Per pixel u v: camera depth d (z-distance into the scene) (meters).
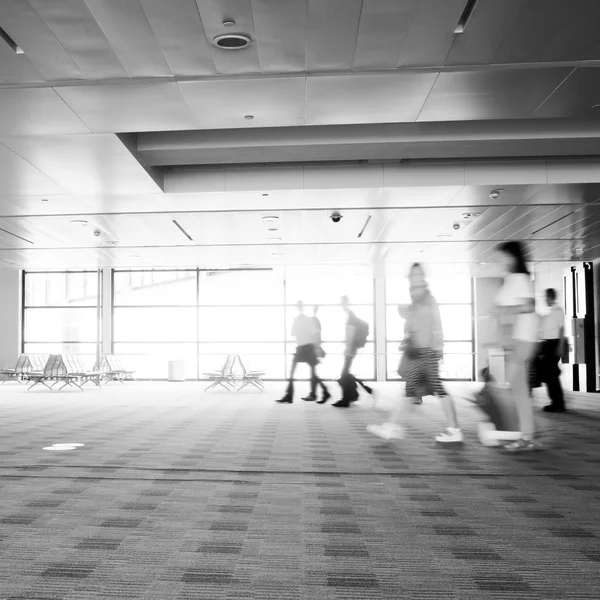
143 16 4.93
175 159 9.53
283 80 6.14
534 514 3.77
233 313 22.16
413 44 5.43
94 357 22.16
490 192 10.43
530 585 2.62
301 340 12.38
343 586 2.61
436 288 21.73
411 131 8.71
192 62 5.74
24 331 22.42
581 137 8.62
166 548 3.10
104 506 3.92
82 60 5.69
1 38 5.33
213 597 2.49
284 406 11.42
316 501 4.07
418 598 2.48
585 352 16.77
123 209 11.62
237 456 5.81
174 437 7.17
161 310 22.27
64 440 6.93
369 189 10.22
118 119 7.19
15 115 7.05
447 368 21.55
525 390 6.18
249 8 4.82
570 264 17.94
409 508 3.90
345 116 7.15
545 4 4.81
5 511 3.80
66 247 15.82
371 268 19.50
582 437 7.14
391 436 6.95
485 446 6.38
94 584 2.62
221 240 14.73
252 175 10.33
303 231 13.66
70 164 8.99
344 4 4.78
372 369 21.66
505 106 6.91
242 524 3.53
